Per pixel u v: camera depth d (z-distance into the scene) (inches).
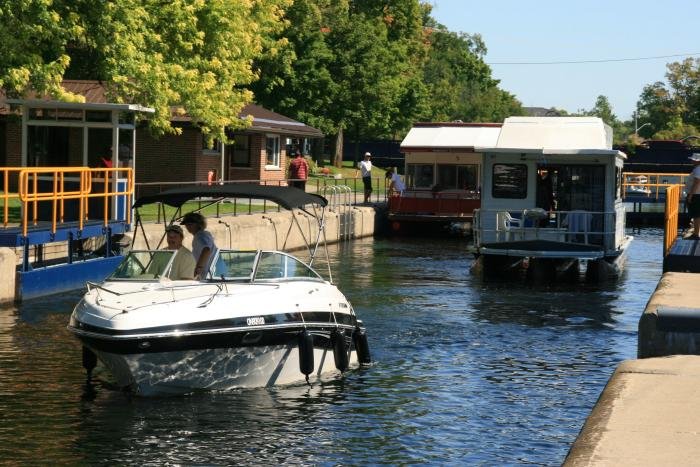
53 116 1054.4
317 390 613.6
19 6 1077.1
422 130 1940.2
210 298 589.6
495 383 642.2
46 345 724.0
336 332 651.5
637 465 273.0
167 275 629.3
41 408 553.9
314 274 665.6
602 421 314.8
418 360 716.0
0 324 800.3
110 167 1049.5
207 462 466.0
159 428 519.5
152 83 1238.3
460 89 6171.3
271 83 2689.5
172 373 576.7
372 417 551.5
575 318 922.1
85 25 1171.9
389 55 3373.5
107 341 559.5
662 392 353.7
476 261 1309.1
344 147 3809.1
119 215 1071.6
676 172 3390.7
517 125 1315.2
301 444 497.7
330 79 2861.7
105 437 501.7
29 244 916.6
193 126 1692.9
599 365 706.2
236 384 605.3
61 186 967.6
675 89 6958.7
